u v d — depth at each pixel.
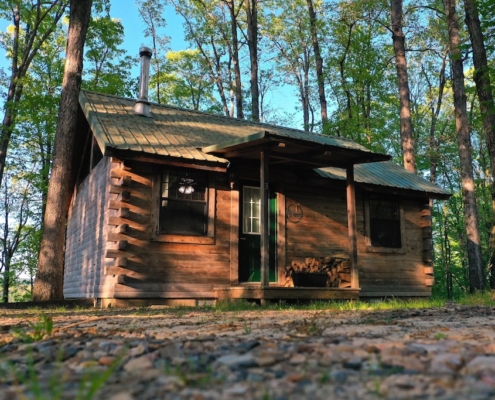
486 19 12.61
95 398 1.82
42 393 1.93
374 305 8.26
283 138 8.93
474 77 13.53
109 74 23.31
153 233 9.78
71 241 15.95
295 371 2.24
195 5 30.58
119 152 9.16
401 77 19.70
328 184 12.07
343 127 24.39
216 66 32.34
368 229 12.78
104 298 9.81
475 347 2.87
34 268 27.58
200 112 14.23
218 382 2.06
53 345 3.27
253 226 11.29
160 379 2.12
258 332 3.95
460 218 29.42
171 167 10.22
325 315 6.13
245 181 11.32
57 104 19.19
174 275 9.91
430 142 24.84
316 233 12.05
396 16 20.08
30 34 23.47
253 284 10.96
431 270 13.50
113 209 9.63
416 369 2.23
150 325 4.91
